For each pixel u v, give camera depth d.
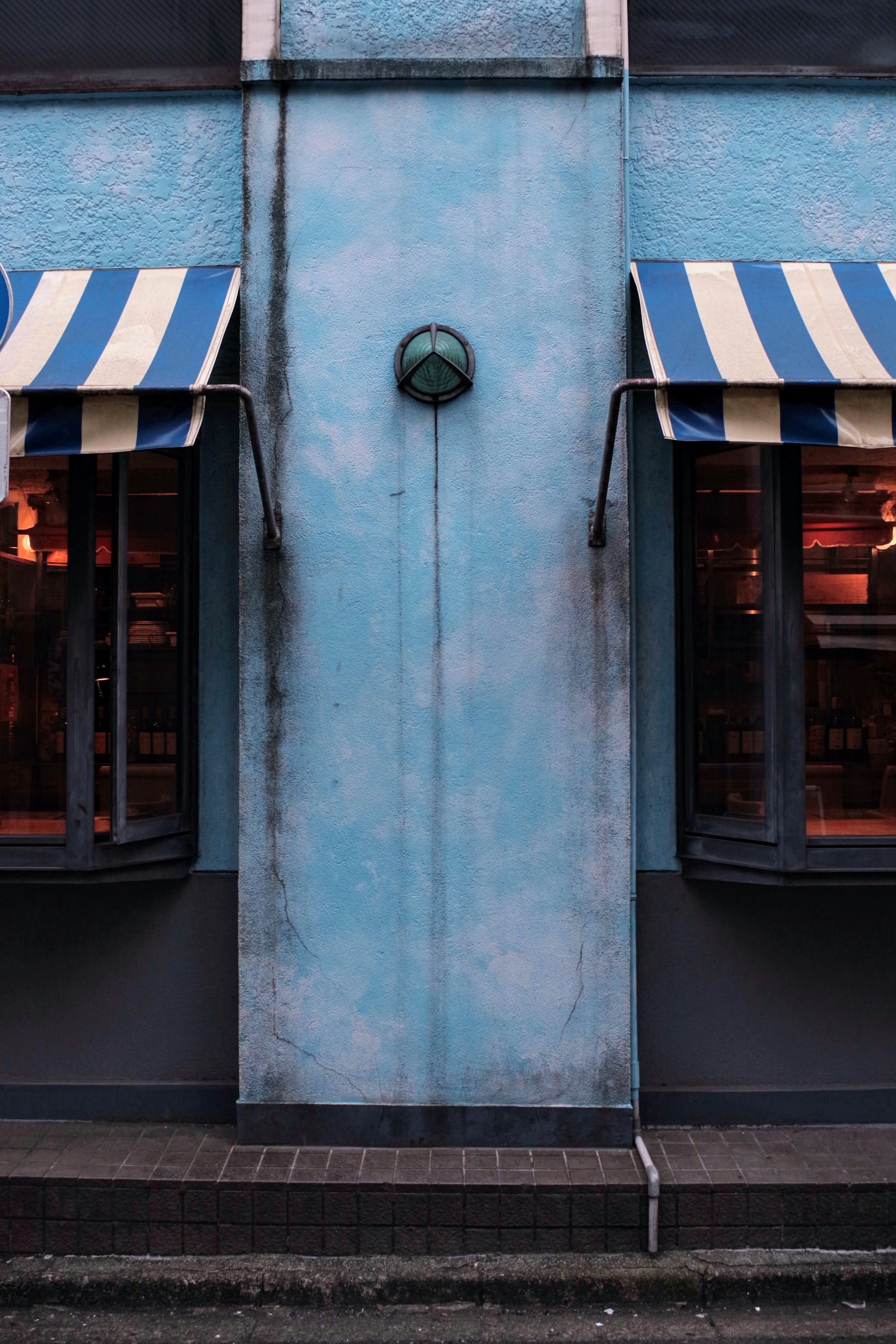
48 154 4.80
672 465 4.75
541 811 4.43
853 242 4.80
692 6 4.86
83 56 4.87
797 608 4.44
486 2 4.57
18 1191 4.11
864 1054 4.75
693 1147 4.45
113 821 4.49
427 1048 4.43
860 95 4.83
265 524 4.38
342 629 4.45
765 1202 4.09
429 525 4.45
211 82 4.80
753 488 4.58
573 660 4.45
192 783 4.77
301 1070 4.43
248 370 4.47
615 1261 3.99
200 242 4.75
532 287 4.47
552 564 4.45
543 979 4.43
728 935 4.73
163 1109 4.71
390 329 4.47
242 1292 3.90
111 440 3.97
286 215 4.47
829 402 3.93
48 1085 4.73
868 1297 3.93
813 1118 4.68
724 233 4.77
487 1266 3.96
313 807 4.44
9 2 4.87
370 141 4.47
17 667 4.61
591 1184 4.06
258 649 4.45
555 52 4.56
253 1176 4.12
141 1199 4.08
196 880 4.77
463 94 4.48
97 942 4.77
